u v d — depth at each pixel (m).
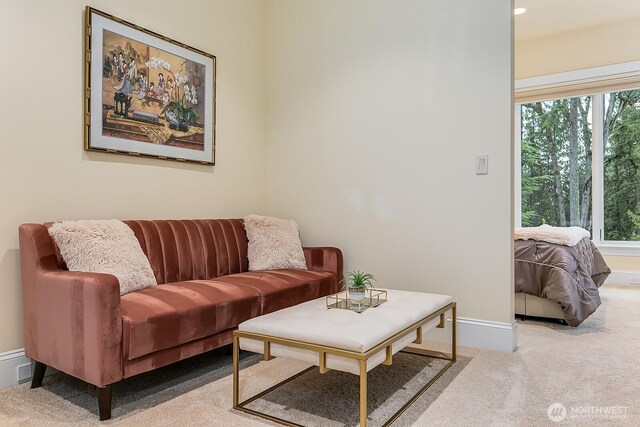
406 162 3.05
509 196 2.66
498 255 2.69
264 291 2.48
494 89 2.71
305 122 3.56
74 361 1.82
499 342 2.66
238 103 3.52
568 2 4.39
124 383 2.15
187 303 2.06
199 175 3.19
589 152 5.36
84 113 2.44
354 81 3.30
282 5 3.70
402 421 1.73
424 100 2.97
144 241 2.50
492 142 2.72
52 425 1.71
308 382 2.16
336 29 3.39
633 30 4.79
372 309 2.01
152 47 2.81
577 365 2.37
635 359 2.47
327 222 3.44
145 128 2.77
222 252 2.98
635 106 5.11
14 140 2.15
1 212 2.11
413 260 3.02
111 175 2.60
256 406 1.88
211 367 2.40
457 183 2.84
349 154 3.32
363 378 1.52
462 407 1.85
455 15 2.85
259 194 3.74
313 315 1.90
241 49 3.55
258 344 1.81
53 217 2.31
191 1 3.12
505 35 2.67
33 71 2.22
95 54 2.48
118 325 1.77
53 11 2.30
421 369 2.33
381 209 3.17
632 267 5.04
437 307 2.21
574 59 5.09
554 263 3.20
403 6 3.06
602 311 3.71
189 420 1.75
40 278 1.96
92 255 2.06
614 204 5.23
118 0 2.63
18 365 2.13
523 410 1.82
